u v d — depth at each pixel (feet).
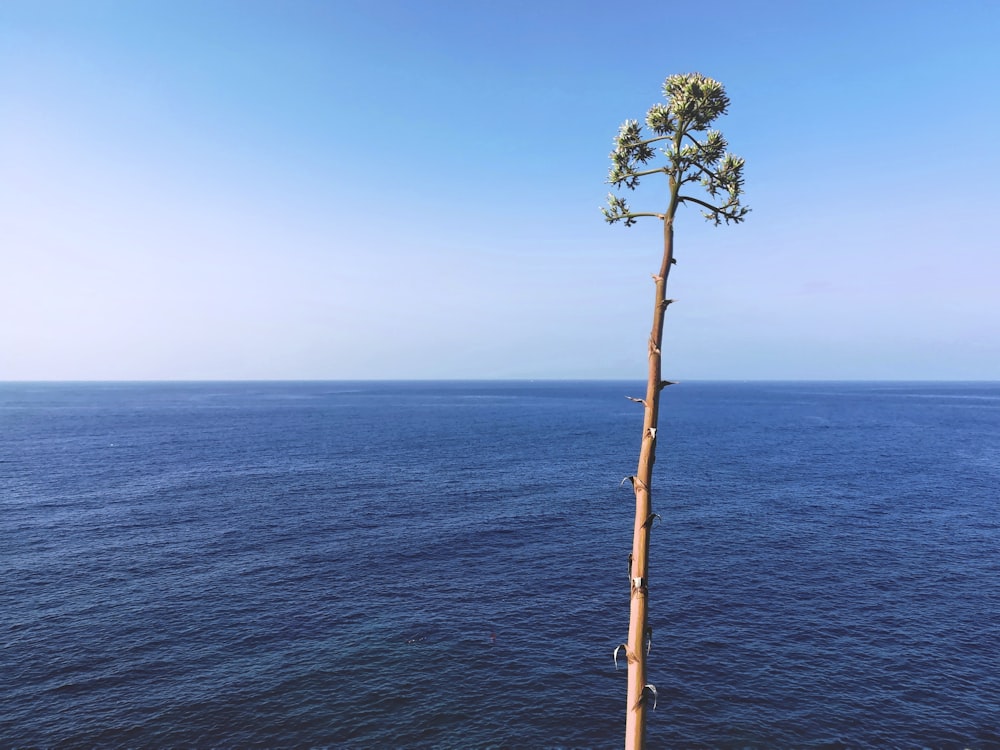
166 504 191.72
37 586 119.65
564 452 325.21
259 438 380.17
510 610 110.42
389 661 91.09
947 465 277.85
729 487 224.33
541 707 79.51
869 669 88.63
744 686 84.17
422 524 170.09
